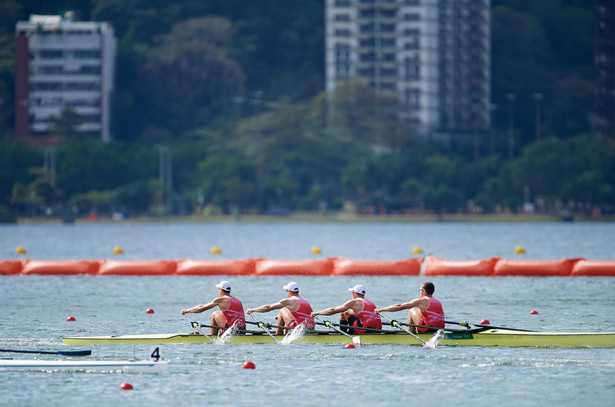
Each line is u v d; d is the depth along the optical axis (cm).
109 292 17862
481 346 11469
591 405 8688
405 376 9844
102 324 13562
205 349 11350
